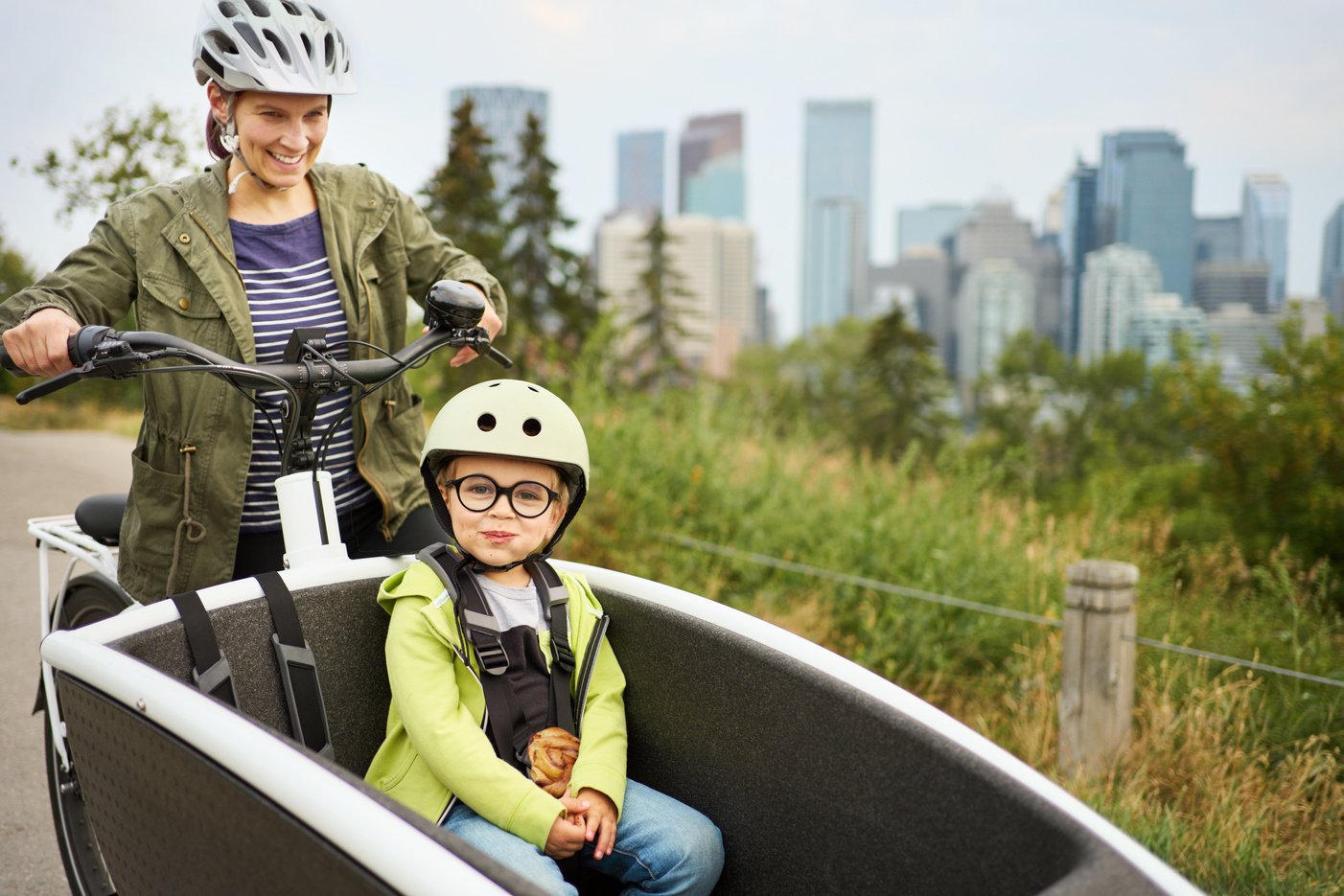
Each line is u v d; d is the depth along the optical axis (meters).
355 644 2.04
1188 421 8.55
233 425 2.22
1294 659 4.37
